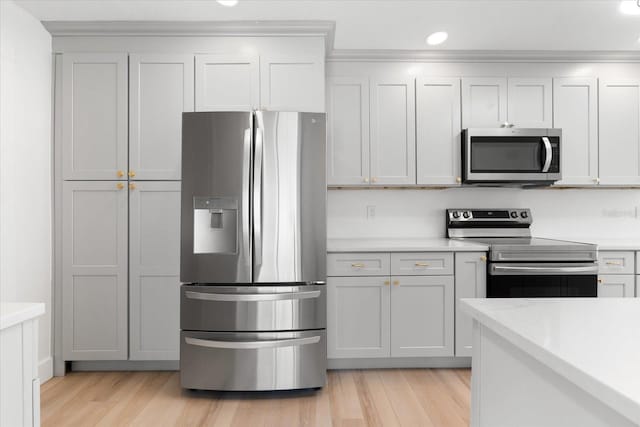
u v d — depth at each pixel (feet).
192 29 9.77
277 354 8.57
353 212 12.11
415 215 12.16
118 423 7.53
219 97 9.87
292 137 8.66
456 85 11.30
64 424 7.49
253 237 8.61
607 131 11.43
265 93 9.89
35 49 9.29
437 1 8.65
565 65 11.39
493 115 11.33
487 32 10.07
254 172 8.52
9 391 3.72
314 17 9.37
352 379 9.55
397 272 9.96
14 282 8.61
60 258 9.82
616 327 3.23
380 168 11.23
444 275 9.99
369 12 9.12
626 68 11.44
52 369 9.73
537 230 12.28
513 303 4.08
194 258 8.61
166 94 9.85
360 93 11.19
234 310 8.57
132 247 9.80
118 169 9.83
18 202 8.75
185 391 8.93
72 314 9.79
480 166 11.00
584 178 11.42
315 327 8.71
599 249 10.13
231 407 8.18
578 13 9.16
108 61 9.83
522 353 3.22
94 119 9.84
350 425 7.45
